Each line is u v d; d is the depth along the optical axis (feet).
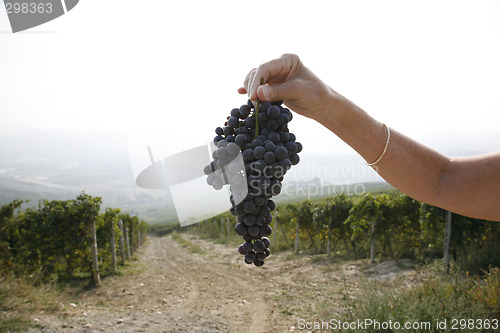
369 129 4.55
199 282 32.83
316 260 39.29
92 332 17.56
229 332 18.93
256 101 4.02
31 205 33.99
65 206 33.04
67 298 24.44
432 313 13.41
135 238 69.87
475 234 27.22
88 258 33.01
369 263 34.22
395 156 4.72
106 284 32.22
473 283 17.29
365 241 39.58
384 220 34.35
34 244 32.35
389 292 16.30
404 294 15.99
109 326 18.80
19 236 32.53
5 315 17.97
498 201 4.65
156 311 22.84
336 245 44.16
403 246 36.19
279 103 4.28
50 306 20.53
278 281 31.19
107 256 39.93
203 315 21.95
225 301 25.55
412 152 4.87
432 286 16.62
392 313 14.32
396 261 33.30
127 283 32.81
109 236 39.17
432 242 33.55
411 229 34.63
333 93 4.33
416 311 13.83
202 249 61.72
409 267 30.07
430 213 27.17
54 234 32.19
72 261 32.76
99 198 33.55
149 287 31.09
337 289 25.84
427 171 4.94
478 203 4.76
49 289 23.22
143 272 39.29
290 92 4.03
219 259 47.78
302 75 4.23
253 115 4.31
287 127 4.53
